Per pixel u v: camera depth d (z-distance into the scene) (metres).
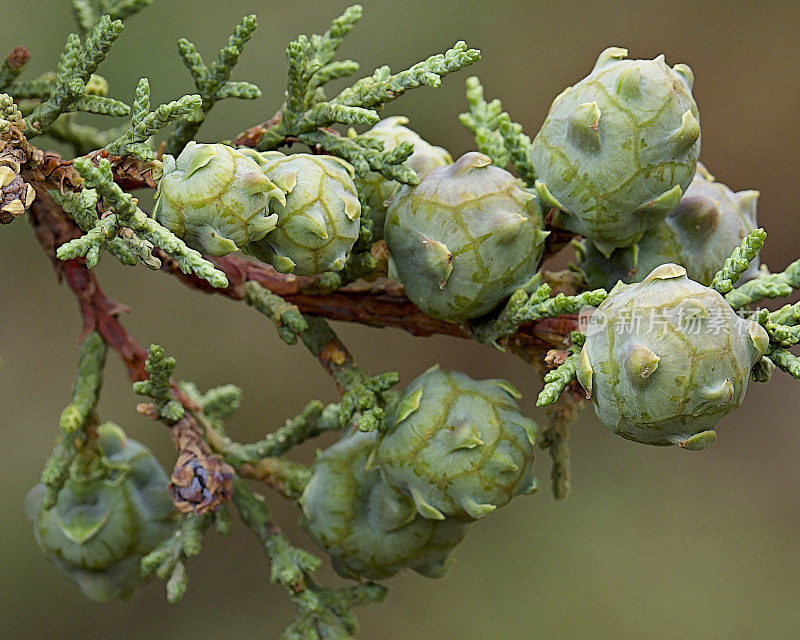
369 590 0.52
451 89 0.87
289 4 0.82
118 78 0.75
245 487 0.52
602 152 0.48
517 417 0.49
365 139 0.50
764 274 0.49
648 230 0.49
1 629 0.79
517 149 0.50
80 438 0.52
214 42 0.80
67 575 0.54
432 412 0.49
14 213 0.47
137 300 0.85
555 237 0.50
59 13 0.73
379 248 0.51
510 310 0.49
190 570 0.85
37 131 0.49
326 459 0.51
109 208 0.48
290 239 0.48
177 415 0.50
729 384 0.47
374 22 0.85
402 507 0.50
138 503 0.53
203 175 0.47
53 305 0.83
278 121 0.50
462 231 0.48
